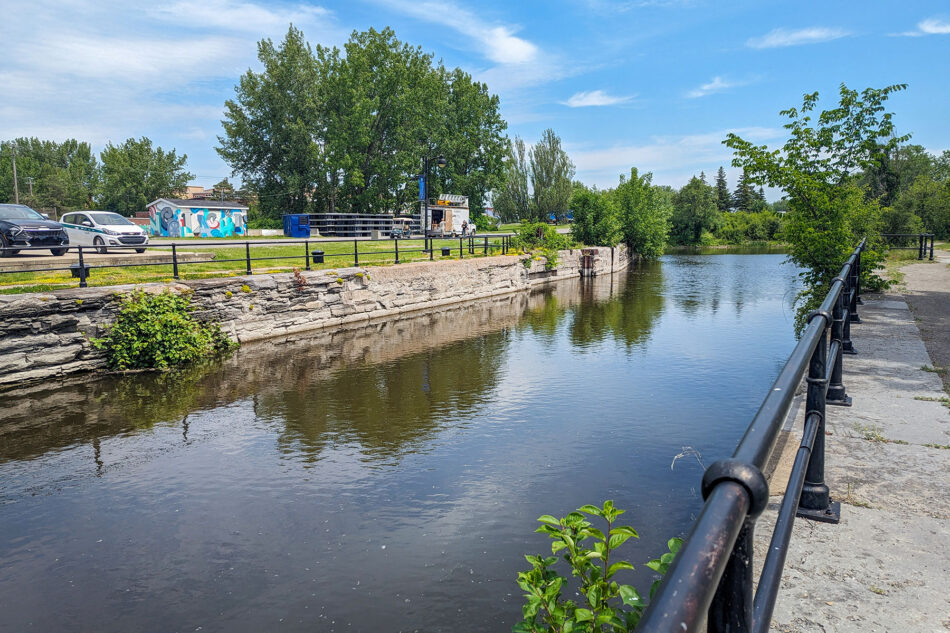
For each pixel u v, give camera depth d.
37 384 11.95
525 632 2.69
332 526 6.54
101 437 9.24
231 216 45.41
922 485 3.50
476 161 63.69
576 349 15.63
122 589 5.48
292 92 55.47
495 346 16.08
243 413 10.38
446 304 24.19
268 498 7.20
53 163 115.75
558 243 35.84
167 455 8.55
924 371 6.00
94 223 20.34
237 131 54.91
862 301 11.02
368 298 20.44
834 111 10.84
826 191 10.89
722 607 0.96
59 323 12.35
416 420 9.98
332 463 8.23
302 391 11.73
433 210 47.09
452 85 63.38
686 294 26.98
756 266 42.16
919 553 2.81
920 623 2.31
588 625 2.57
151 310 13.55
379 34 52.31
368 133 53.09
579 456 8.34
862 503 3.32
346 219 42.06
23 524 6.64
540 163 75.25
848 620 2.34
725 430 9.33
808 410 3.11
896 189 33.31
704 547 0.71
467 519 6.62
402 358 14.66
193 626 4.97
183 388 11.89
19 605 5.27
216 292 15.36
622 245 43.38
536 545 6.06
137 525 6.61
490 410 10.49
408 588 5.41
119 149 90.38
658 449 8.57
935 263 19.08
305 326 18.08
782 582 2.62
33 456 8.50
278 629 4.90
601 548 2.81
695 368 13.38
